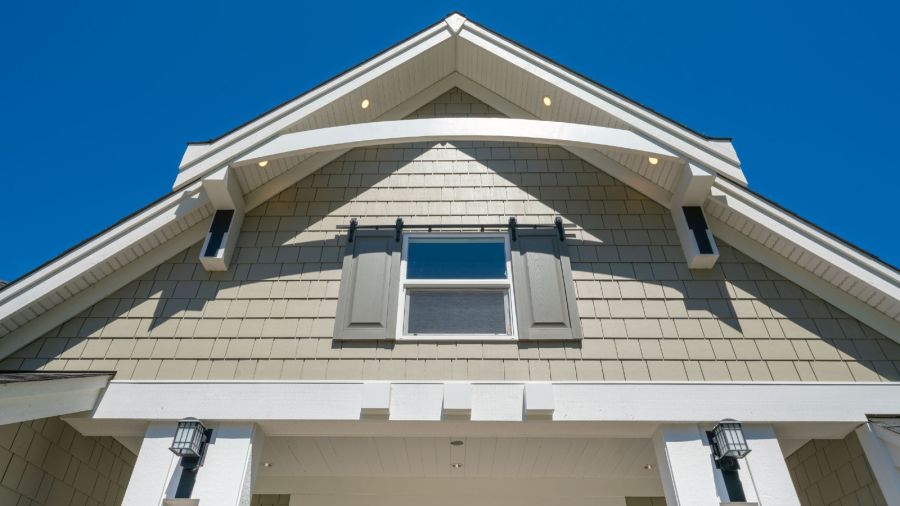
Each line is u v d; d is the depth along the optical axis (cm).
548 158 535
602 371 401
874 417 376
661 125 470
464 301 443
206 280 449
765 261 459
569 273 452
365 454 457
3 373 377
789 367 405
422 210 500
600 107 491
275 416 372
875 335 420
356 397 380
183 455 352
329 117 511
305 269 458
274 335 418
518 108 578
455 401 371
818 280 445
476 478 555
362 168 529
